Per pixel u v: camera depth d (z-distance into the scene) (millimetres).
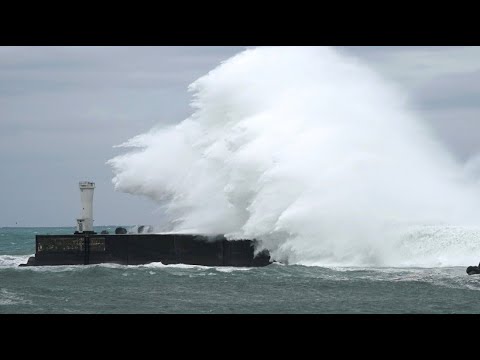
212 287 145250
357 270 160125
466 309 125500
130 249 175000
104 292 141250
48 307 128750
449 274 154250
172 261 173750
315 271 159250
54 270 166375
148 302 132500
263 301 132625
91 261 176125
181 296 137500
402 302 130750
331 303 130625
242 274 157625
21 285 149000
